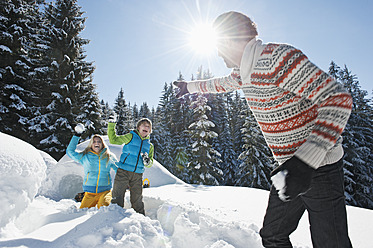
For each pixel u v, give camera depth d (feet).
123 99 92.17
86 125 49.37
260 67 3.74
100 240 5.44
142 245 5.50
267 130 4.12
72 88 48.57
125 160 10.28
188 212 8.18
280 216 4.09
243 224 6.77
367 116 61.52
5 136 7.52
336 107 2.81
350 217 8.71
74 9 55.26
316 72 3.19
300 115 3.66
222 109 92.84
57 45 50.03
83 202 10.73
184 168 69.97
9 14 45.52
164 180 18.98
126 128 90.33
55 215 7.82
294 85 3.38
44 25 52.75
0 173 6.39
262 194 13.87
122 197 9.98
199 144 57.72
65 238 5.65
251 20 4.15
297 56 3.34
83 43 56.80
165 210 9.23
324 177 3.51
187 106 88.74
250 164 56.54
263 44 3.90
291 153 3.87
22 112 44.96
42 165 7.97
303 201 3.86
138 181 10.34
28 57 48.73
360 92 62.03
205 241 6.16
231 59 4.43
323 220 3.56
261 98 3.93
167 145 82.74
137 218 6.86
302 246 5.89
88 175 11.38
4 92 43.37
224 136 79.66
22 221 7.30
